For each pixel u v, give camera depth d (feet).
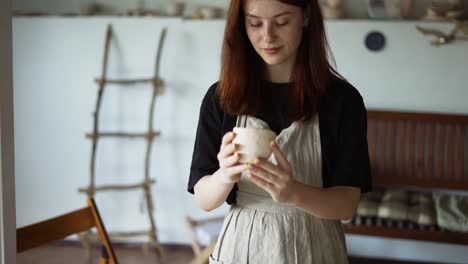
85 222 6.30
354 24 12.32
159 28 12.96
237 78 4.65
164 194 13.48
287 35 4.26
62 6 13.58
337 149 4.62
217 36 12.83
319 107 4.62
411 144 12.23
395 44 12.24
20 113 13.57
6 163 4.09
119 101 13.29
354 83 12.50
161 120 13.25
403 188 12.60
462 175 12.07
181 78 13.07
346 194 4.40
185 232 13.56
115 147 13.41
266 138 3.93
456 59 12.09
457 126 12.08
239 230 4.70
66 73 13.33
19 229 5.71
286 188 3.95
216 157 4.81
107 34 12.98
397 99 12.41
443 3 12.01
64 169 13.62
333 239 4.75
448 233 10.27
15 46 13.38
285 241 4.58
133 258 12.98
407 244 12.71
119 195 13.55
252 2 4.25
